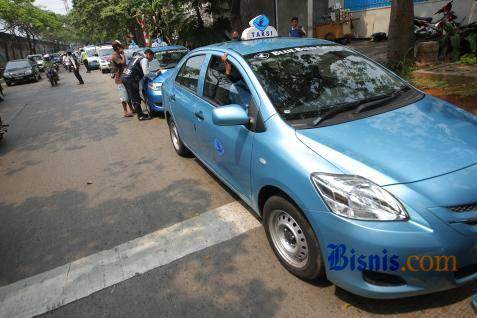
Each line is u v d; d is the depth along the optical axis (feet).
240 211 12.45
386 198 6.80
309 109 9.46
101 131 25.48
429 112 9.32
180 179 15.75
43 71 110.32
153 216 12.89
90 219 13.26
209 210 12.80
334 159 7.59
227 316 8.23
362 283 7.22
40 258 11.25
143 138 22.63
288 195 8.18
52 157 21.03
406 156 7.48
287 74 10.38
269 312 8.19
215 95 12.17
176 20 44.68
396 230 6.62
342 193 7.03
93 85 54.03
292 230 8.64
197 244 10.91
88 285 9.70
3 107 41.65
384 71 11.42
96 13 101.86
